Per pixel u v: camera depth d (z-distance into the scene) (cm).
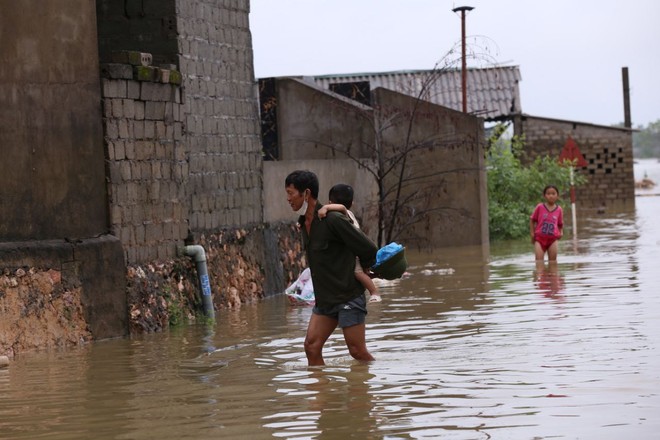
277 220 2014
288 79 2791
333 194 1182
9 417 937
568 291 1708
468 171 2833
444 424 839
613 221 3678
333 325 1145
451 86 4725
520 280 1920
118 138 1500
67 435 860
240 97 1878
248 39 1914
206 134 1759
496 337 1270
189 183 1695
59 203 1406
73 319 1395
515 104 4694
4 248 1317
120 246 1479
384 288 1889
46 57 1395
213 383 1063
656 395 910
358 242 1110
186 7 1719
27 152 1365
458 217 2830
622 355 1106
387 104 2770
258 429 849
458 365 1094
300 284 1797
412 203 2802
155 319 1530
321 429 840
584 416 845
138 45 1698
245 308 1761
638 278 1855
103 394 1029
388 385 1003
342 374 1072
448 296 1725
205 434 841
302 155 2786
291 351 1259
